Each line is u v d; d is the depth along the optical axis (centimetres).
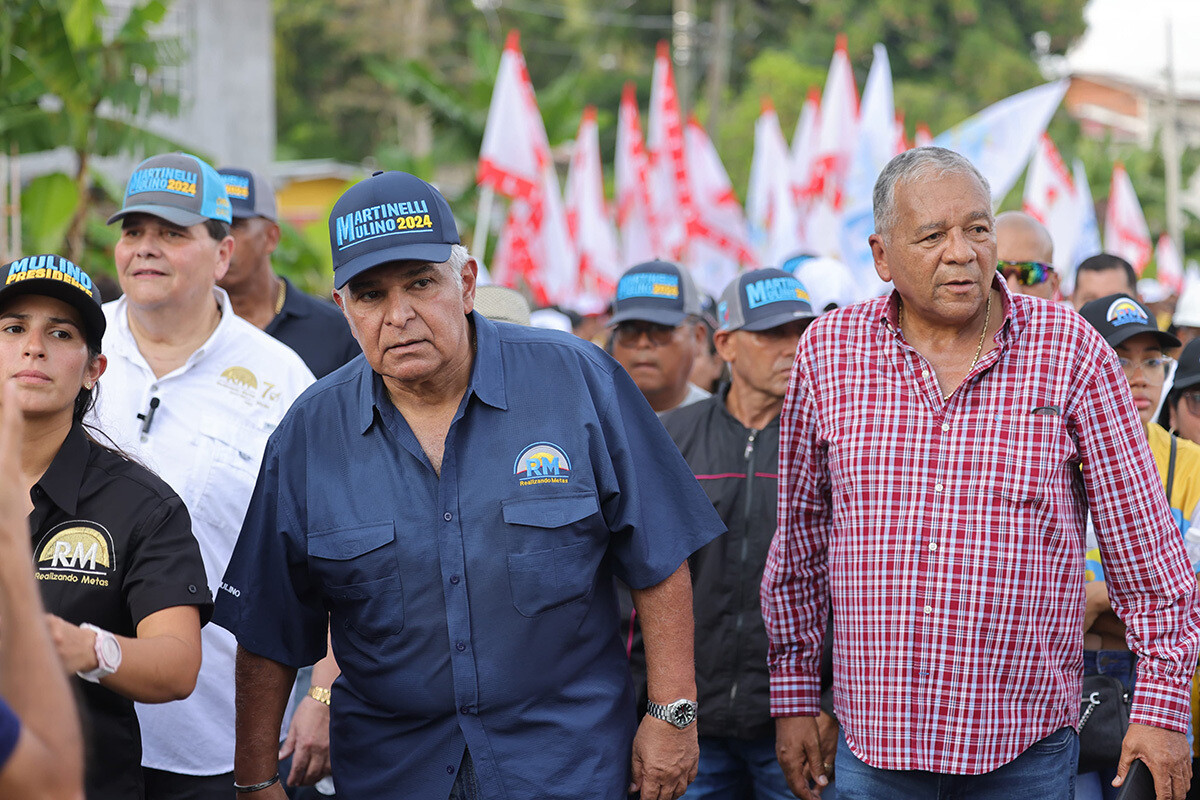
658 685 319
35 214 1019
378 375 316
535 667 303
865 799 329
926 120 3288
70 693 183
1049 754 318
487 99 2188
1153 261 2173
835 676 337
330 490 313
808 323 431
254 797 329
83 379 306
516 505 304
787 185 1344
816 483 349
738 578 418
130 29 1048
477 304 479
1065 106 3819
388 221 293
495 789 302
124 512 296
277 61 3703
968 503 315
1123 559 321
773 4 3934
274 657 326
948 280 311
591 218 1357
